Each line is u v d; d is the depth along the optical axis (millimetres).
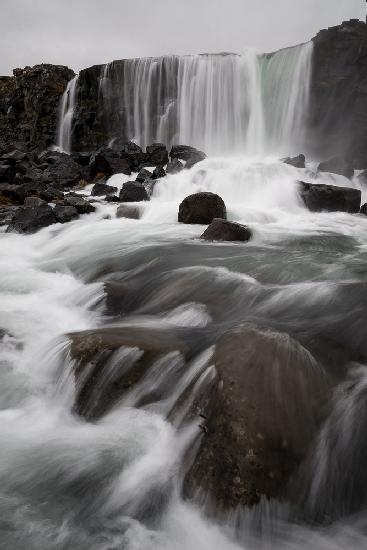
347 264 9047
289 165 22109
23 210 14922
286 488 3514
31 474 3977
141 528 3510
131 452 4152
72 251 11547
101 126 36281
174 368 4910
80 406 4895
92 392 4938
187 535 3420
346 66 28875
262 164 22000
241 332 4754
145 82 34531
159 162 26844
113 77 35281
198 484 3568
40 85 39250
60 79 39312
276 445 3633
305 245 11430
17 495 3777
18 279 9602
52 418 4848
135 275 8922
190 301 7207
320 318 6238
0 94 45031
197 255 9789
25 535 3418
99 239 12266
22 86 41094
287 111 30562
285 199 18062
